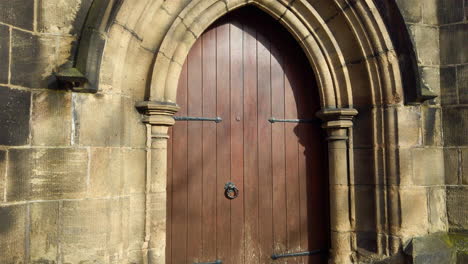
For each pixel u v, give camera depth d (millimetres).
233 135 3883
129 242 3137
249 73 3973
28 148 2723
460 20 3879
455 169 3811
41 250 2717
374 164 3764
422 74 3857
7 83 2641
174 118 3709
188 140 3754
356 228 3838
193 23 3457
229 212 3840
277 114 4031
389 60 3668
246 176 3902
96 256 2803
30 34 2783
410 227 3637
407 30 3561
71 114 2818
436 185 3816
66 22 2895
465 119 3785
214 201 3797
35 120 2756
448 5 3945
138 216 3223
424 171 3758
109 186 2891
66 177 2785
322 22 3801
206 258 3746
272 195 3967
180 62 3430
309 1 3785
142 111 3273
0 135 2594
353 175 3865
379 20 3658
